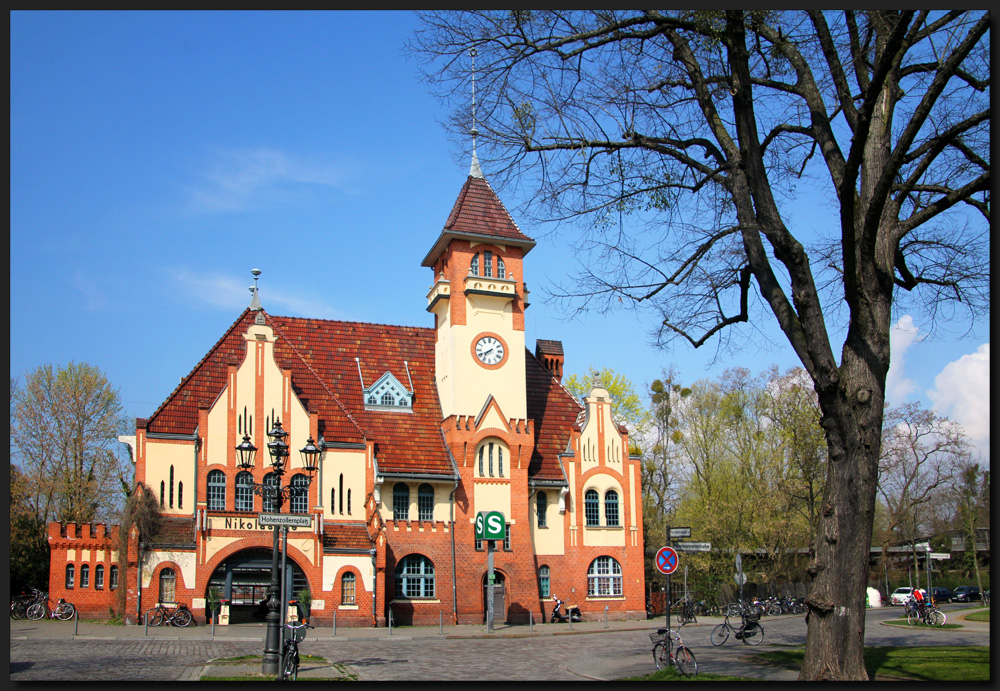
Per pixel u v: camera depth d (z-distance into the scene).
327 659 31.08
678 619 55.53
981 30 17.25
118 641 36.44
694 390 80.69
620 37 21.03
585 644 38.62
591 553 56.88
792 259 20.70
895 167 18.59
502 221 59.50
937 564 100.75
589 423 58.81
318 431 51.66
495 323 57.91
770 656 29.06
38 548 61.53
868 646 31.53
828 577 20.38
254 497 49.25
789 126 23.53
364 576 49.06
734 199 22.00
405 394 57.56
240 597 47.88
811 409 71.38
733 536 68.69
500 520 50.88
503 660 31.38
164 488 47.66
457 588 52.62
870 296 20.92
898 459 77.12
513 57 21.42
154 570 45.31
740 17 20.05
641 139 22.22
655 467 79.69
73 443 69.38
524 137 21.95
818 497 74.56
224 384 51.34
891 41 17.44
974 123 19.30
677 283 22.05
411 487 53.78
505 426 55.44
